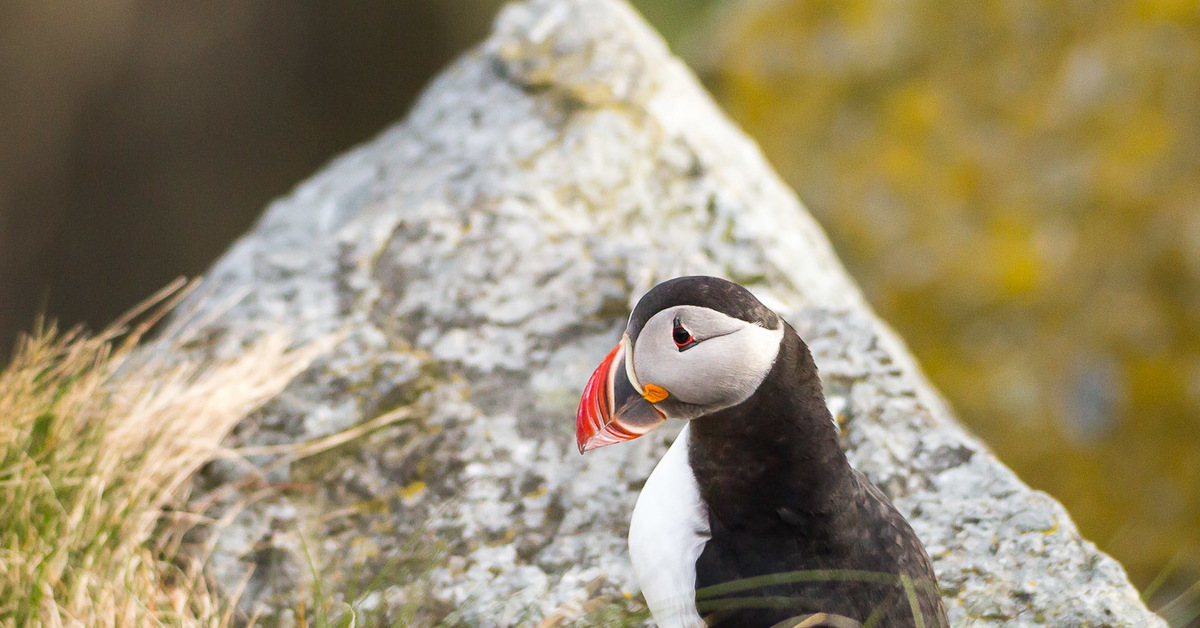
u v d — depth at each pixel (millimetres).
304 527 5684
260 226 8344
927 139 11680
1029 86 11156
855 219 11930
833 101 12211
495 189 7125
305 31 16859
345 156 8914
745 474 3938
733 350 3775
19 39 14562
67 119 15148
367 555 5555
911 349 11422
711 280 3881
